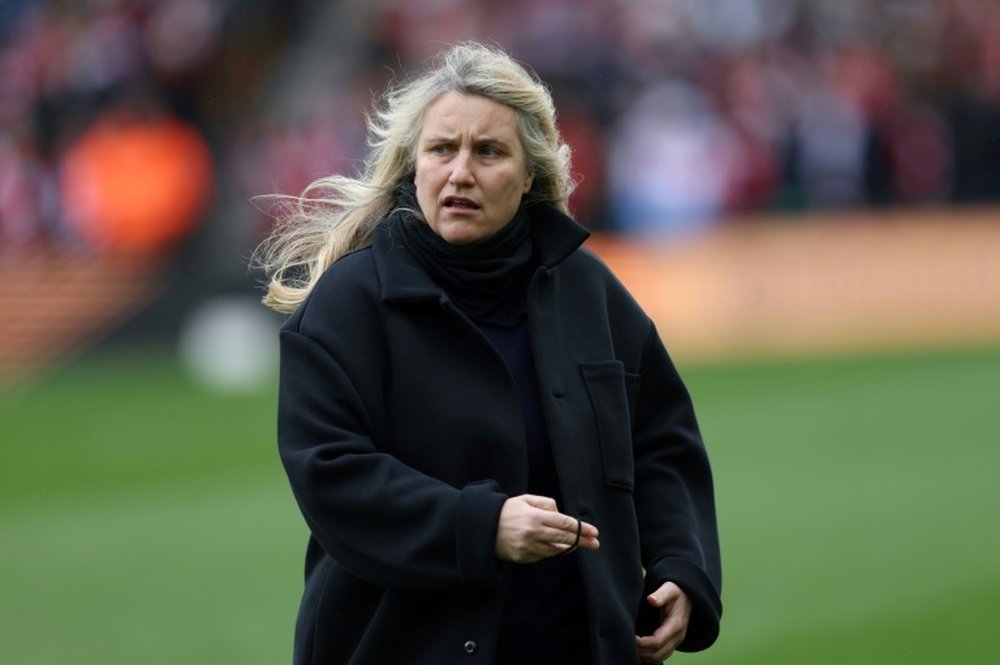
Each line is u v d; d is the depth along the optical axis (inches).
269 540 1477.6
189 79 2751.0
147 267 2593.5
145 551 1449.3
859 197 2792.8
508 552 438.0
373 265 476.4
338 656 471.8
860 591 1232.8
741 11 2837.1
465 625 454.0
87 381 2375.7
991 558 1317.7
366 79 2859.3
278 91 2839.6
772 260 2694.4
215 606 1272.1
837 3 2906.0
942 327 2765.7
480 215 468.1
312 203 518.9
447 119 468.8
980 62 2918.3
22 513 1615.4
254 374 2332.7
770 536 1425.9
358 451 453.7
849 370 2384.4
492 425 463.2
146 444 1918.1
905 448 1802.4
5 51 2760.8
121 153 2632.9
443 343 470.0
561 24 2780.5
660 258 2664.9
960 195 2854.3
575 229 485.4
